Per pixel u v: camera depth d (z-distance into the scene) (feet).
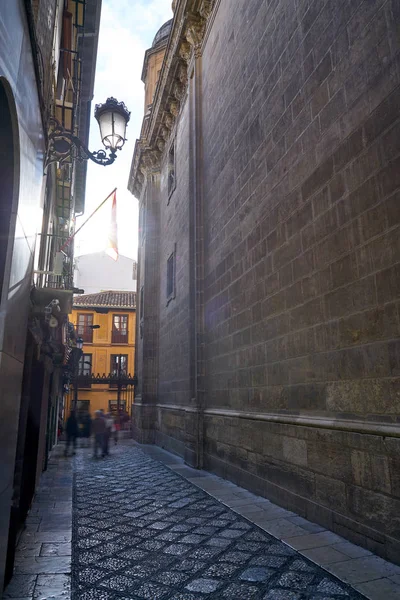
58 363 35.86
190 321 41.29
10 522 13.75
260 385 26.35
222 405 33.32
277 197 25.11
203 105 43.32
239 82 32.68
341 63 19.36
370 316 16.61
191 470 36.27
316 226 20.76
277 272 24.64
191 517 21.31
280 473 22.95
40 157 16.31
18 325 12.72
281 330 23.85
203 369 37.86
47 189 34.37
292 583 13.14
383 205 16.22
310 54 22.15
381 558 15.02
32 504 24.68
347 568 14.19
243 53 32.04
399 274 15.24
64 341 30.99
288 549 16.15
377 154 16.69
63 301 24.82
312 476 19.84
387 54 16.38
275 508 22.50
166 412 52.85
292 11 24.34
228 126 34.81
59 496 26.99
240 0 33.17
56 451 52.29
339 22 19.66
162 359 59.06
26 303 14.11
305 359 21.20
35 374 26.12
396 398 15.02
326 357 19.42
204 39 43.93
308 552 15.75
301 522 19.69
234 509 22.57
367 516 15.98
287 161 24.09
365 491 16.14
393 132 15.89
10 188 11.89
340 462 17.78
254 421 26.45
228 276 33.04
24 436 18.84
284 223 24.07
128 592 12.78
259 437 25.71
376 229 16.53
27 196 13.33
